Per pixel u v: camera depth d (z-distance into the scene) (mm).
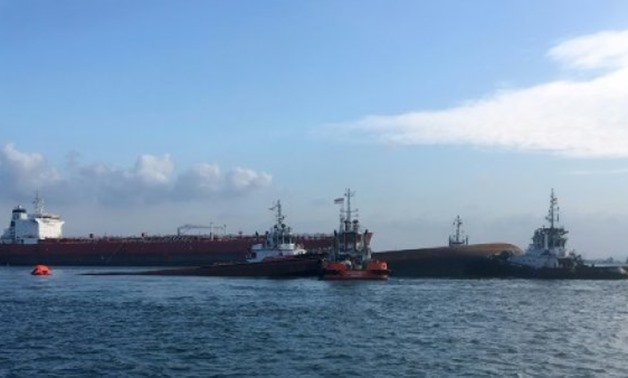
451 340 55188
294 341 54750
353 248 141375
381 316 72375
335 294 102312
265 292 107750
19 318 72375
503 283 131250
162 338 56781
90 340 56000
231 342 54312
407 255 155000
